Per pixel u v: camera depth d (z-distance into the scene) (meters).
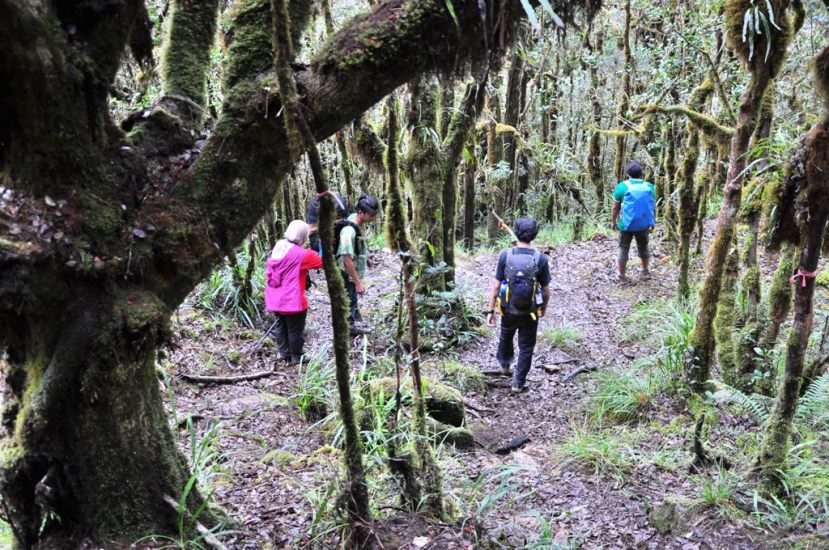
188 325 6.70
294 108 2.26
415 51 2.45
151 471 2.73
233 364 6.12
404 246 3.31
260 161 2.62
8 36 2.01
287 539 3.07
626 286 8.63
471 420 5.34
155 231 2.47
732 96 7.64
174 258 2.52
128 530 2.67
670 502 3.56
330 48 2.48
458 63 2.54
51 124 2.22
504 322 5.89
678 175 8.83
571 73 12.59
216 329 6.85
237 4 2.62
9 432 2.67
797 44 7.80
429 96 6.18
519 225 5.86
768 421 3.68
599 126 12.35
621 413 5.14
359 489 2.88
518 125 12.95
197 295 7.36
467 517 3.29
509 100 12.21
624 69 11.42
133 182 2.49
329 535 3.09
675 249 9.60
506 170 10.93
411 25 2.41
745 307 5.83
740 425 4.64
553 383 6.05
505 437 4.95
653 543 3.33
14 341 2.55
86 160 2.35
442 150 6.43
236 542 2.98
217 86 6.61
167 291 2.60
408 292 3.19
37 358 2.50
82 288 2.39
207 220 2.57
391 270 9.41
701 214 8.96
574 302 8.30
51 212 2.30
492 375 6.23
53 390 2.42
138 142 2.55
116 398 2.53
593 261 10.05
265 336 6.59
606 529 3.50
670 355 5.46
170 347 2.59
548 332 7.07
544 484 4.07
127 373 2.52
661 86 9.58
